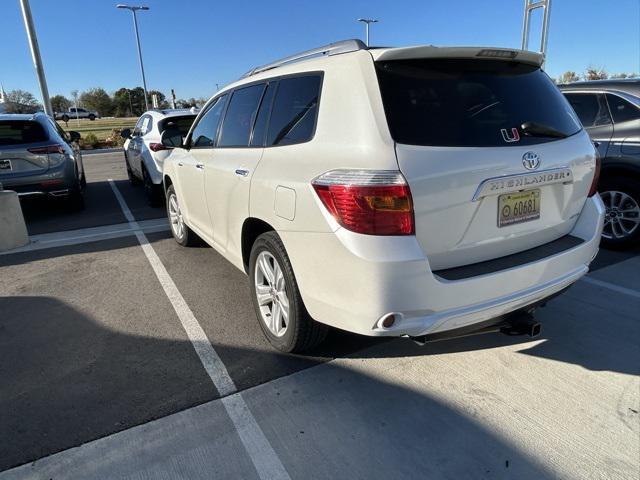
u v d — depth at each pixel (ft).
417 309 7.25
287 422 7.89
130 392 8.75
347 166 7.30
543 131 8.46
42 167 21.72
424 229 7.18
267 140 9.94
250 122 10.94
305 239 8.04
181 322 11.61
